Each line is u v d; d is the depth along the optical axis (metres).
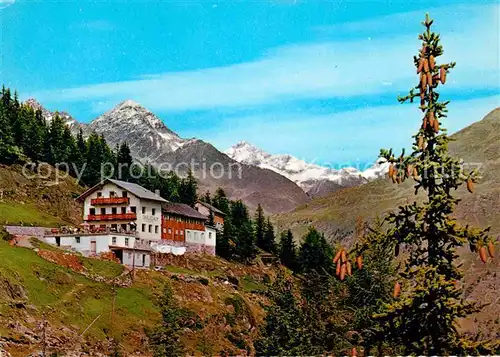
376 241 22.61
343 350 62.38
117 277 115.94
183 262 148.62
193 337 107.50
